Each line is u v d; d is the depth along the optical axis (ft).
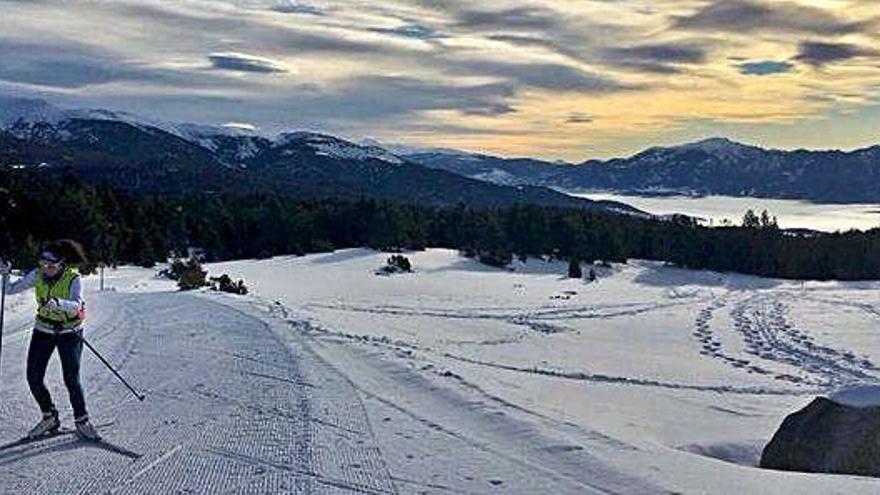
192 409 35.35
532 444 30.01
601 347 118.42
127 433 30.86
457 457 28.19
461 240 353.10
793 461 37.29
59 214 248.93
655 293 258.57
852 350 124.06
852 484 25.66
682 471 26.78
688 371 91.40
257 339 60.54
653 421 48.52
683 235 362.74
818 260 345.51
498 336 124.06
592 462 27.50
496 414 34.96
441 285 244.22
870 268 345.10
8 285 39.27
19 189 251.39
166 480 25.07
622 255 341.41
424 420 33.96
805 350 123.75
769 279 336.49
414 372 45.70
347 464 27.14
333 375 44.75
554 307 197.67
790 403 64.64
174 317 77.87
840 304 229.04
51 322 29.27
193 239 326.44
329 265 285.84
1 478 24.94
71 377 29.27
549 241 340.18
